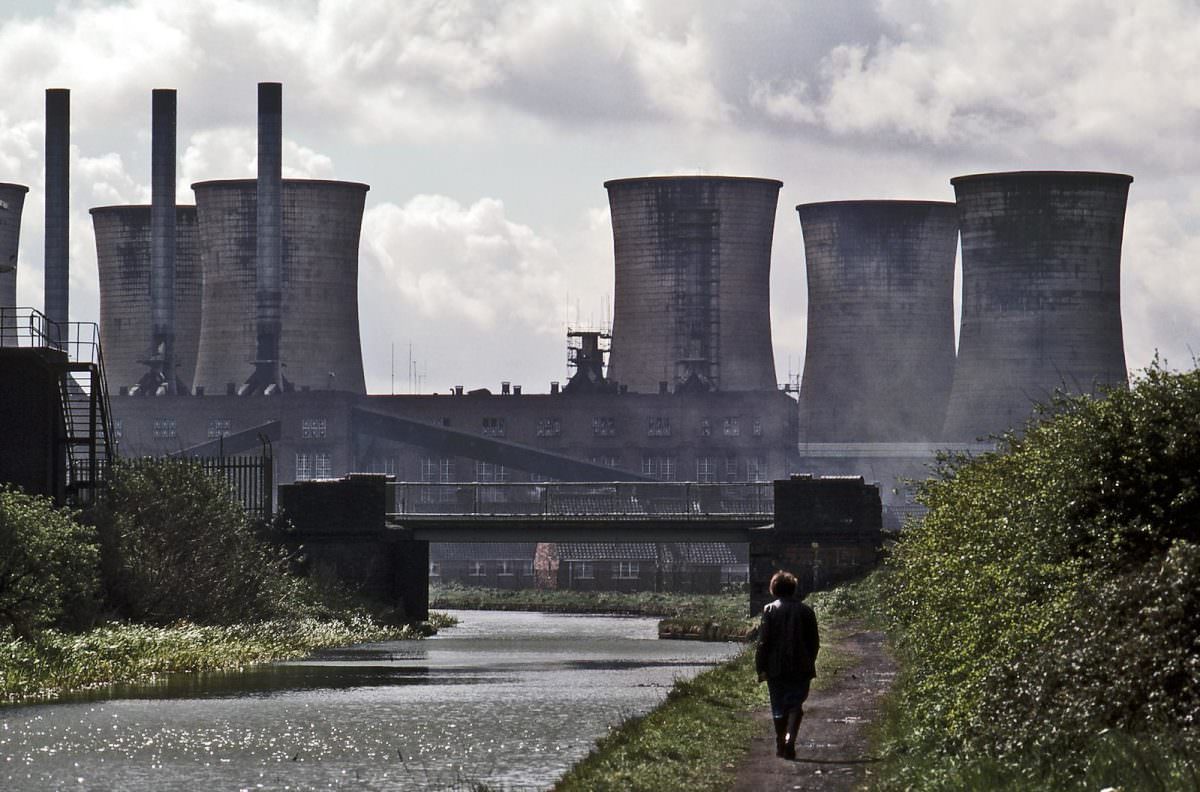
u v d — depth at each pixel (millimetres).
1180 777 30547
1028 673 38250
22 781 48188
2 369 113688
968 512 54938
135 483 118438
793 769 42750
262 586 125062
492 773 49469
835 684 67375
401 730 61219
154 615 110000
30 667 82250
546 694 77750
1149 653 35688
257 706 70875
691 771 42156
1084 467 43281
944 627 50469
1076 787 32531
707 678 69375
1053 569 42000
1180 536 41594
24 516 90312
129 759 53125
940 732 42219
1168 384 43406
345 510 154750
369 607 149750
